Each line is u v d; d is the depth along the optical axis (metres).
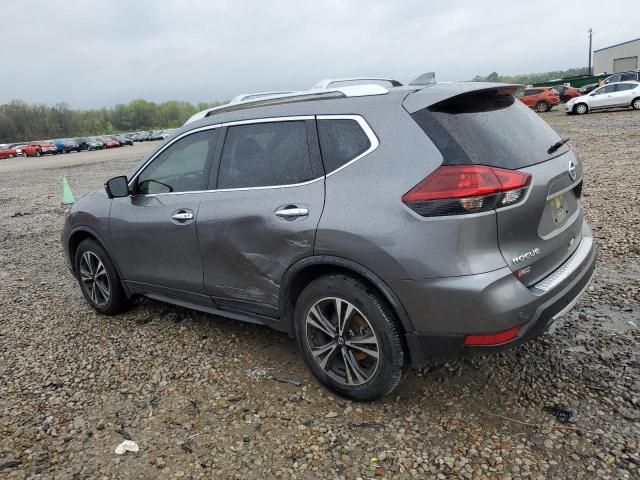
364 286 2.86
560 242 2.99
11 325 4.73
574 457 2.51
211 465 2.67
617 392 2.96
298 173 3.13
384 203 2.72
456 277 2.55
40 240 8.54
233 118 3.58
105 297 4.68
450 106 2.81
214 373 3.56
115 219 4.26
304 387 3.30
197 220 3.60
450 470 2.51
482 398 3.03
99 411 3.22
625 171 9.52
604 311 3.97
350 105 3.02
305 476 2.55
